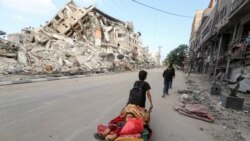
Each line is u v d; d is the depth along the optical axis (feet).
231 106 33.73
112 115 24.32
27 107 25.29
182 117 26.48
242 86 57.00
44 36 137.28
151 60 411.75
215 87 47.88
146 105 31.53
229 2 87.45
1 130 17.75
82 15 172.55
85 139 17.02
